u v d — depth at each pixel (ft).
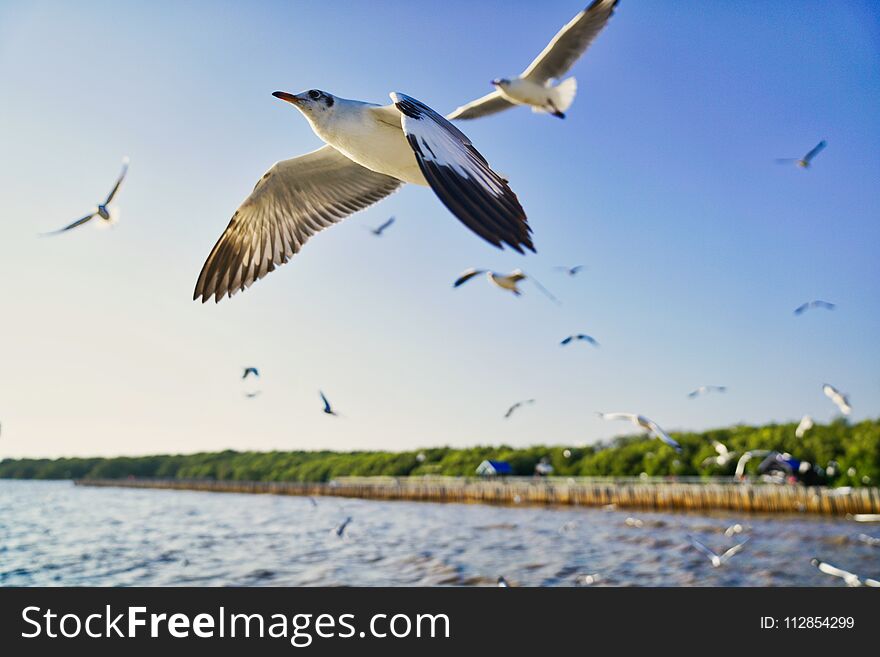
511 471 286.87
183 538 142.92
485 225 10.12
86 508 254.06
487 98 30.55
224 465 489.26
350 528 160.04
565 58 28.22
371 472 369.30
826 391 47.16
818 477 183.32
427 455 353.92
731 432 220.84
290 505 269.03
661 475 226.99
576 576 87.61
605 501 220.23
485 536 136.67
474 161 10.98
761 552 103.35
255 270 20.75
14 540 140.05
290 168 20.98
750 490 181.88
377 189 21.94
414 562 102.58
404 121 10.73
